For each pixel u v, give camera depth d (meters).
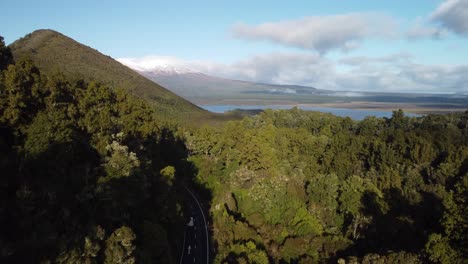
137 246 46.47
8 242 31.62
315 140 121.38
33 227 34.38
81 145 49.47
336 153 108.00
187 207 84.25
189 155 119.44
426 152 98.94
